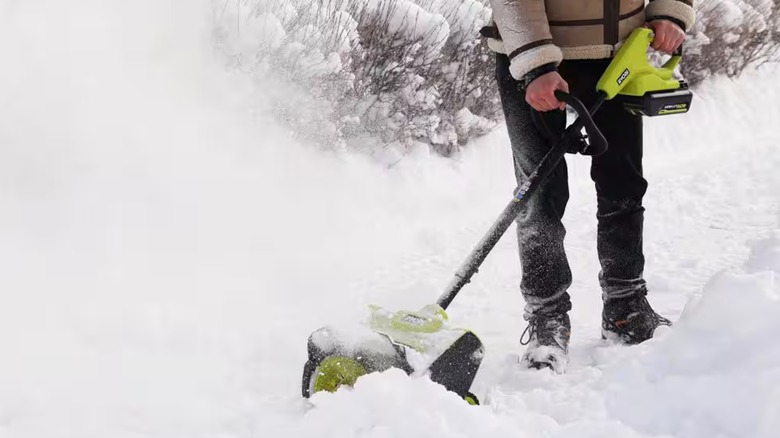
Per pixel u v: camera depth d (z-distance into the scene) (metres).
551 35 3.34
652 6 3.49
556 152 3.26
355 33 6.10
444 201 6.05
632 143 3.51
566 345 3.37
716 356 2.60
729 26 9.14
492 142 6.85
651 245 5.23
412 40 6.36
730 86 9.20
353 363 2.84
